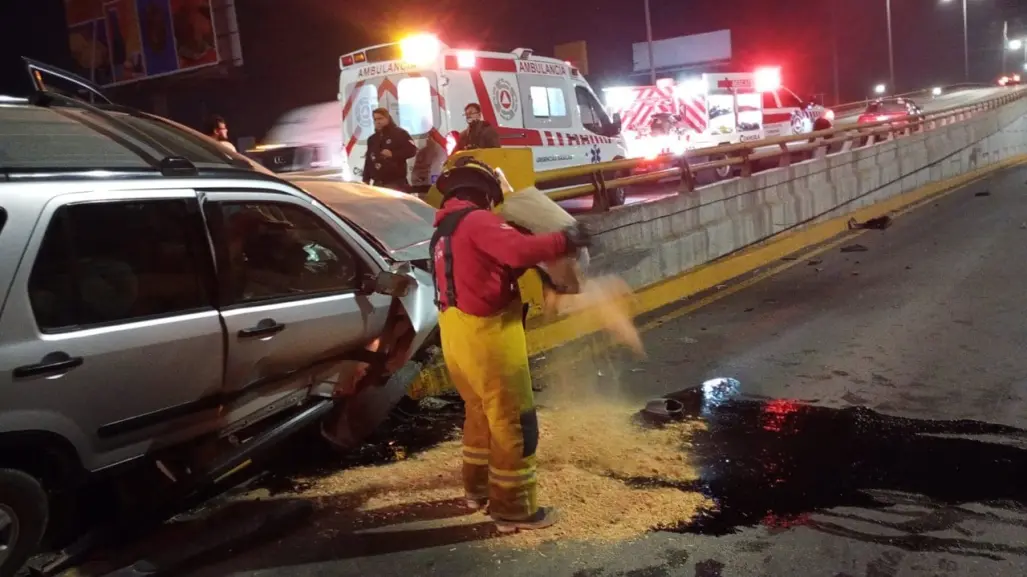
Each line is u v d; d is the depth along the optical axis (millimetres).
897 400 5297
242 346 3734
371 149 9805
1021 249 10094
